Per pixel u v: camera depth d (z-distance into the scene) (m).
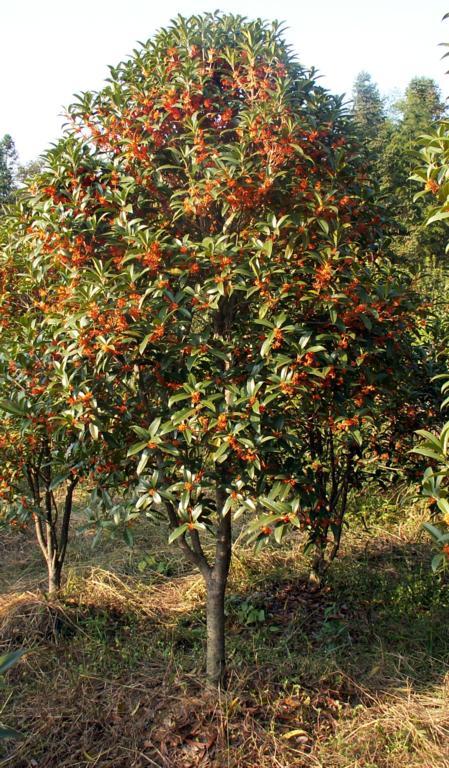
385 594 4.20
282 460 3.01
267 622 3.95
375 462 4.28
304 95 3.22
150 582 4.47
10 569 4.81
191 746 2.80
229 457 2.90
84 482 4.09
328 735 2.91
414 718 2.94
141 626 3.84
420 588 4.17
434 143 2.15
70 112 3.23
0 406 3.17
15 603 3.95
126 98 3.20
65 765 2.74
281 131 2.88
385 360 3.26
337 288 2.88
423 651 3.55
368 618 3.95
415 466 3.96
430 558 4.78
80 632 3.73
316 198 2.93
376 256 3.46
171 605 4.15
